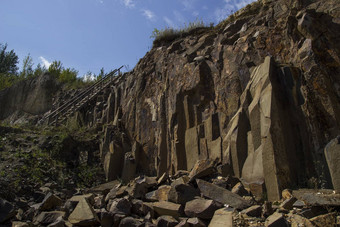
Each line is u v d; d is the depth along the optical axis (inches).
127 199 217.3
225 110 274.8
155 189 250.2
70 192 298.0
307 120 207.9
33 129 436.8
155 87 382.6
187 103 312.2
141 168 348.2
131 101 407.5
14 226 195.8
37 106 695.1
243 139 239.1
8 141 363.6
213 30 389.7
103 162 365.4
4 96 748.6
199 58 323.6
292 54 244.1
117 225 198.4
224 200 194.7
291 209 170.1
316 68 214.7
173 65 360.8
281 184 194.1
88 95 566.6
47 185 300.2
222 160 250.1
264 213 168.6
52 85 719.7
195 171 235.8
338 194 160.4
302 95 217.5
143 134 363.9
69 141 381.1
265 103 221.6
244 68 275.9
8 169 301.3
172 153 313.6
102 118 473.7
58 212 217.8
